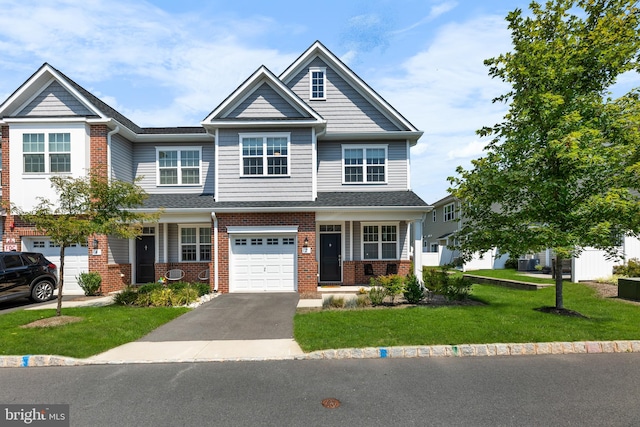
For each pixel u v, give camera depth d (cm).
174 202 1480
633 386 521
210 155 1669
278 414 448
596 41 847
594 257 1465
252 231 1399
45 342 722
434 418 434
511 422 423
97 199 1034
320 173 1641
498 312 929
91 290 1366
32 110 1497
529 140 894
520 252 904
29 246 1448
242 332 824
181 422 431
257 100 1511
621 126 834
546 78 865
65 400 497
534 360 634
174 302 1123
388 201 1466
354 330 777
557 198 872
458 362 627
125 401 491
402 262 1655
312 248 1400
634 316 870
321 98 1656
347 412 451
